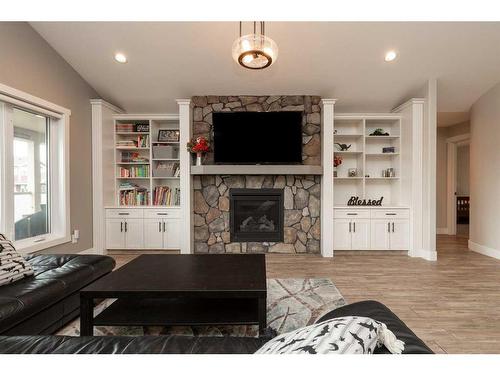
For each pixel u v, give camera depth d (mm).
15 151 3096
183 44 3400
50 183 3588
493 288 2840
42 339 1077
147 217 4379
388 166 4832
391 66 3732
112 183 4566
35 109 3211
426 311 2328
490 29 3121
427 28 3141
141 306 1994
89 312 1727
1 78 2783
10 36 2871
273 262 3857
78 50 3514
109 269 2510
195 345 1057
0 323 1455
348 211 4285
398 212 4281
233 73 3887
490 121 4195
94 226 4277
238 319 1823
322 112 4293
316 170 4156
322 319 1255
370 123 4828
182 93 4340
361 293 2721
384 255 4262
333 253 4258
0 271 1778
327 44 3375
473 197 4570
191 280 1912
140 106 4703
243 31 3209
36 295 1700
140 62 3703
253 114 4188
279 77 3961
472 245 4574
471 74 3871
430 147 3977
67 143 3701
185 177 4203
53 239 3467
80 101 3988
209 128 4387
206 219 4406
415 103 4141
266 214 4516
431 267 3596
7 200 2904
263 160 4223
